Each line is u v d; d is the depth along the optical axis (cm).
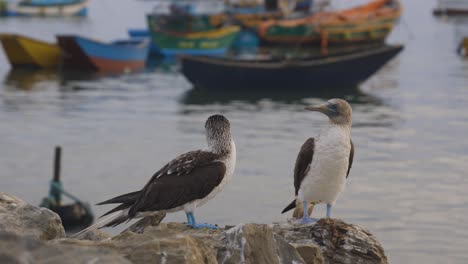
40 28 8869
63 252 542
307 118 3581
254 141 2961
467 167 2536
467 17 10925
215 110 3888
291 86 4603
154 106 3972
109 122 3447
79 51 5431
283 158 2653
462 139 3012
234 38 6781
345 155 1009
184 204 925
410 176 2409
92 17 10888
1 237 522
